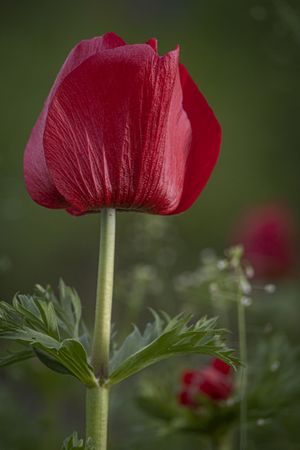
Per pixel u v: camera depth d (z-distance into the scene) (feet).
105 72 1.42
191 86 1.50
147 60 1.42
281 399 1.78
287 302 2.60
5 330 1.42
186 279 2.15
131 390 2.39
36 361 2.29
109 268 1.45
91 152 1.44
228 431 1.82
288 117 3.29
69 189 1.44
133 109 1.43
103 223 1.46
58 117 1.43
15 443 2.23
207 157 1.49
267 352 1.83
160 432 1.85
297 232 3.58
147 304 3.12
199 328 1.44
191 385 1.82
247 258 3.15
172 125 1.46
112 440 2.22
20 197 4.68
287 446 1.98
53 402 2.33
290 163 3.32
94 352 1.44
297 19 2.37
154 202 1.47
